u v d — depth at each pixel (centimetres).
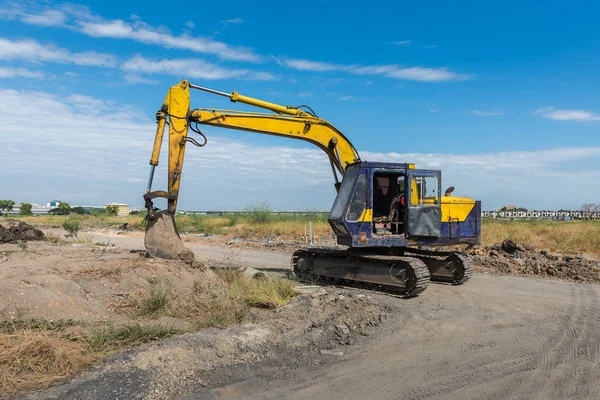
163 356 537
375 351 656
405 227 1103
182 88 1055
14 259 996
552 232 2000
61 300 735
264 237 2536
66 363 514
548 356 639
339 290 1075
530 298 1011
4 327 633
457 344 690
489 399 503
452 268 1198
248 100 1127
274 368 582
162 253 1009
